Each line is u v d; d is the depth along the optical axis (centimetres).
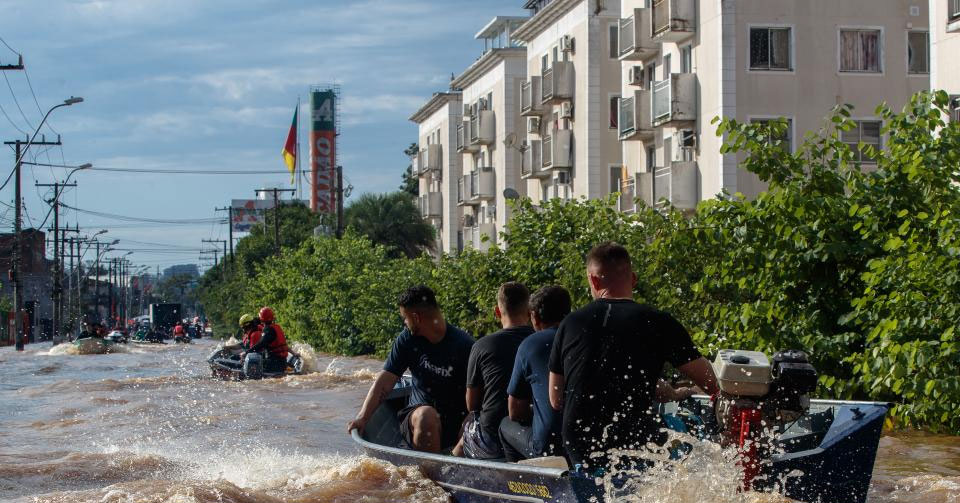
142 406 1692
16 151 5966
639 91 3509
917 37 3002
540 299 779
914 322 1107
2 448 1211
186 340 7038
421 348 884
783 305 1261
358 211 5828
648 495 622
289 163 10669
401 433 907
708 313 1325
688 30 3114
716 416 651
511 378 742
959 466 993
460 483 742
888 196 1204
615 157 4206
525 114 4772
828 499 687
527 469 654
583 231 1734
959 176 1194
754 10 2961
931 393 1121
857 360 1195
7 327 8975
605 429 623
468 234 5703
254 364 2178
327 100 11112
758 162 1279
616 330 628
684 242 1305
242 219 16125
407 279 3253
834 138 1284
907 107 1245
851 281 1245
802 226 1220
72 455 1105
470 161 6072
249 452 1163
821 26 2969
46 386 2177
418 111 7162
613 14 4203
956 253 1061
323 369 2723
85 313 12069
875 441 710
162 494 788
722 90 2953
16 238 6050
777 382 625
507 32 5638
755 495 643
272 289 5119
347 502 761
